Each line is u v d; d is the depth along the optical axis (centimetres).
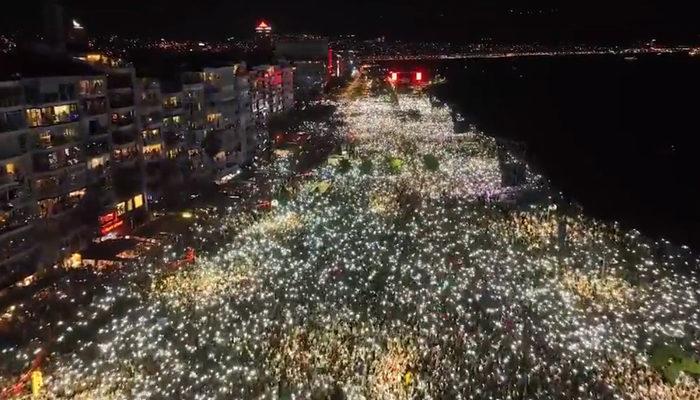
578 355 3284
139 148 6544
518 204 6538
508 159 8788
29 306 4169
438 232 5116
